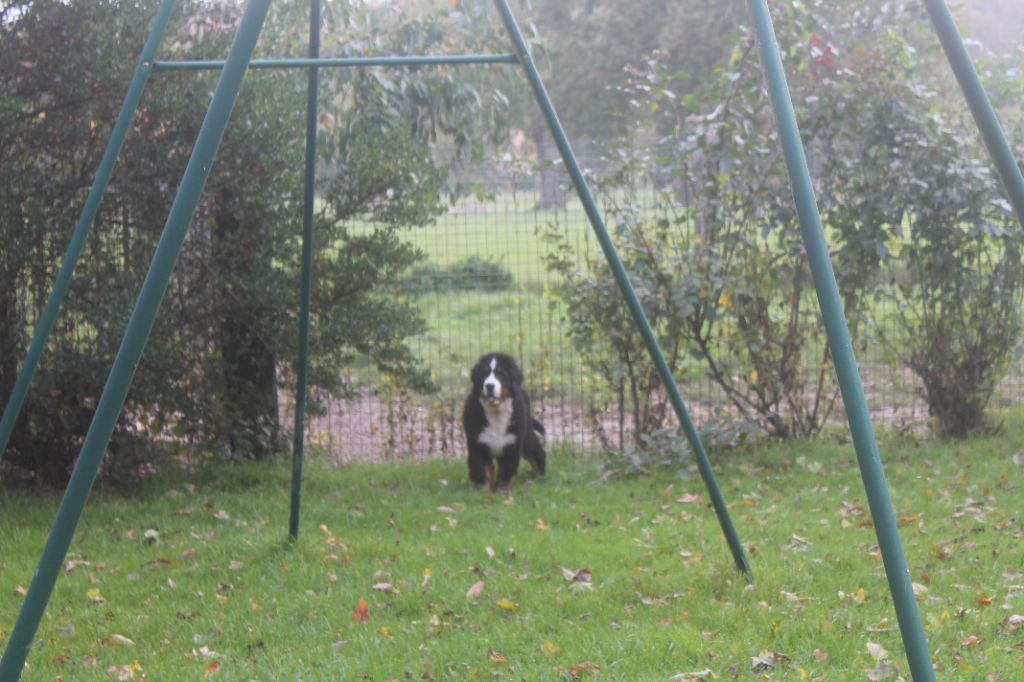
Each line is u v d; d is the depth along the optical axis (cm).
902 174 834
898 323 874
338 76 817
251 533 643
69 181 725
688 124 849
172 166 726
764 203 828
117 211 746
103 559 606
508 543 605
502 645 450
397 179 799
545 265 862
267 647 462
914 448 829
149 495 757
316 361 809
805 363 897
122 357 328
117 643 474
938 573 529
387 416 908
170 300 746
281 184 761
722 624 465
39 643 475
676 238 841
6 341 703
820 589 513
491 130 970
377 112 820
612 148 845
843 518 644
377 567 569
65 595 544
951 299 856
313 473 816
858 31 878
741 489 732
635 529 637
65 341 721
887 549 283
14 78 719
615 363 834
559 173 862
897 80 848
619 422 891
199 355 780
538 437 816
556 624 475
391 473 821
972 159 848
